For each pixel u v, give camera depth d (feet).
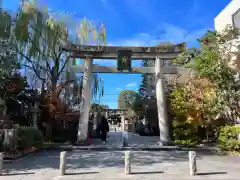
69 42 53.93
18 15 44.88
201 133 54.19
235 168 27.63
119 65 53.88
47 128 58.44
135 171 26.12
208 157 36.42
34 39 47.75
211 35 44.86
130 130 126.82
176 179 22.39
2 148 35.96
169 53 54.39
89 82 54.90
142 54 54.90
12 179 22.93
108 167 28.68
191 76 50.83
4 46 44.70
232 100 42.47
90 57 55.26
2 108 44.75
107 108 113.19
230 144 40.63
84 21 54.75
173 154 40.11
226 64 43.14
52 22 50.24
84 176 23.91
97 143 55.67
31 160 34.35
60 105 60.59
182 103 48.75
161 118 52.70
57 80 62.34
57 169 27.63
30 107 58.54
